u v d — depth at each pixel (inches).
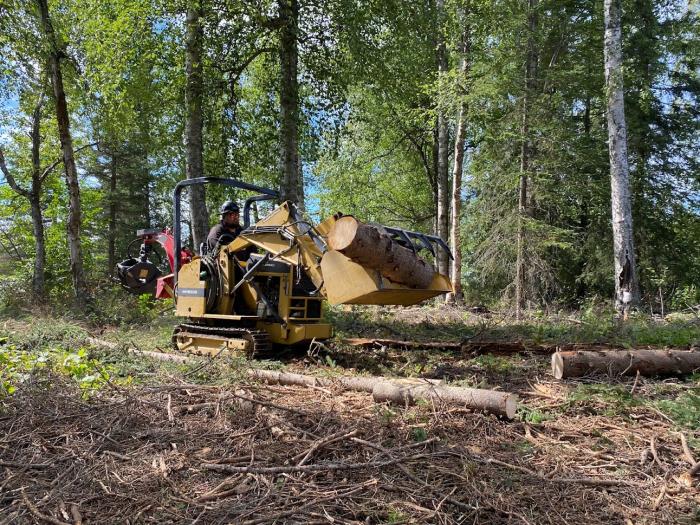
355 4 555.8
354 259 232.4
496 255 705.6
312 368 282.4
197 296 336.2
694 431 192.2
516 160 684.7
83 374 221.6
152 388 214.2
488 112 675.4
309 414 195.9
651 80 752.3
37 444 170.9
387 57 613.3
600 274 761.6
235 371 253.3
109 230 1152.2
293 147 579.2
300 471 154.6
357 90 888.9
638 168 764.0
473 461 162.6
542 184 665.6
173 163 936.3
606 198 724.0
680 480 158.9
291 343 311.1
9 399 198.2
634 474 163.3
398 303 264.7
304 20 569.0
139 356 300.2
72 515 134.2
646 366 258.7
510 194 705.0
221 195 642.2
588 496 150.0
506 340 379.2
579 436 191.5
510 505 141.6
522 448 177.0
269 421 188.5
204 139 633.0
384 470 158.2
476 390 203.3
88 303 546.9
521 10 633.6
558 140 641.6
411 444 170.7
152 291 516.1
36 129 794.2
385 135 1055.0
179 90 588.1
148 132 759.1
